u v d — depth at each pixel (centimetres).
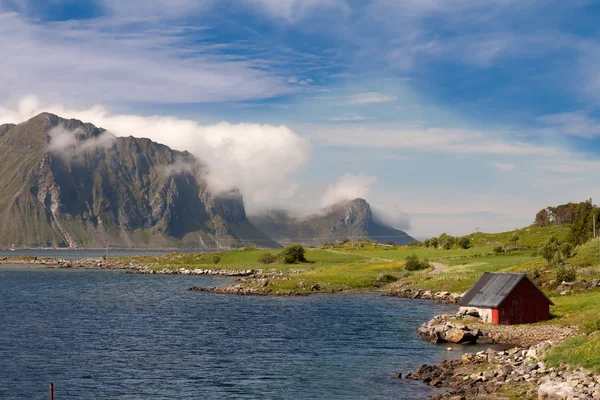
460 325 6800
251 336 7106
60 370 5312
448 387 4481
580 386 3753
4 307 10338
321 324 8031
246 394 4497
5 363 5594
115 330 7638
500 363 4894
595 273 9919
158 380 4947
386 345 6444
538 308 7212
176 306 10381
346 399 4300
